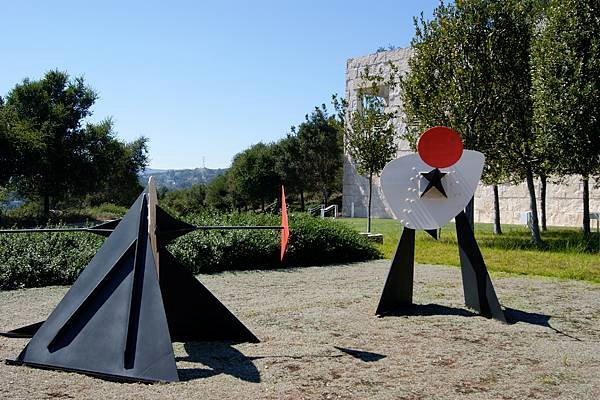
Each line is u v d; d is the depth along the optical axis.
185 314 5.39
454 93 15.16
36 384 3.99
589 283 9.19
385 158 16.75
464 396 3.96
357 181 32.88
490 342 5.50
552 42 13.06
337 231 12.45
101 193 43.22
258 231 11.34
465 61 15.23
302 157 41.97
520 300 7.72
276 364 4.67
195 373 4.40
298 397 3.87
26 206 35.72
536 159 15.56
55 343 4.44
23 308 7.03
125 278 4.59
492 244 14.93
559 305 7.37
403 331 5.92
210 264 10.62
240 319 6.42
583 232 16.69
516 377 4.40
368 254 12.81
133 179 43.69
